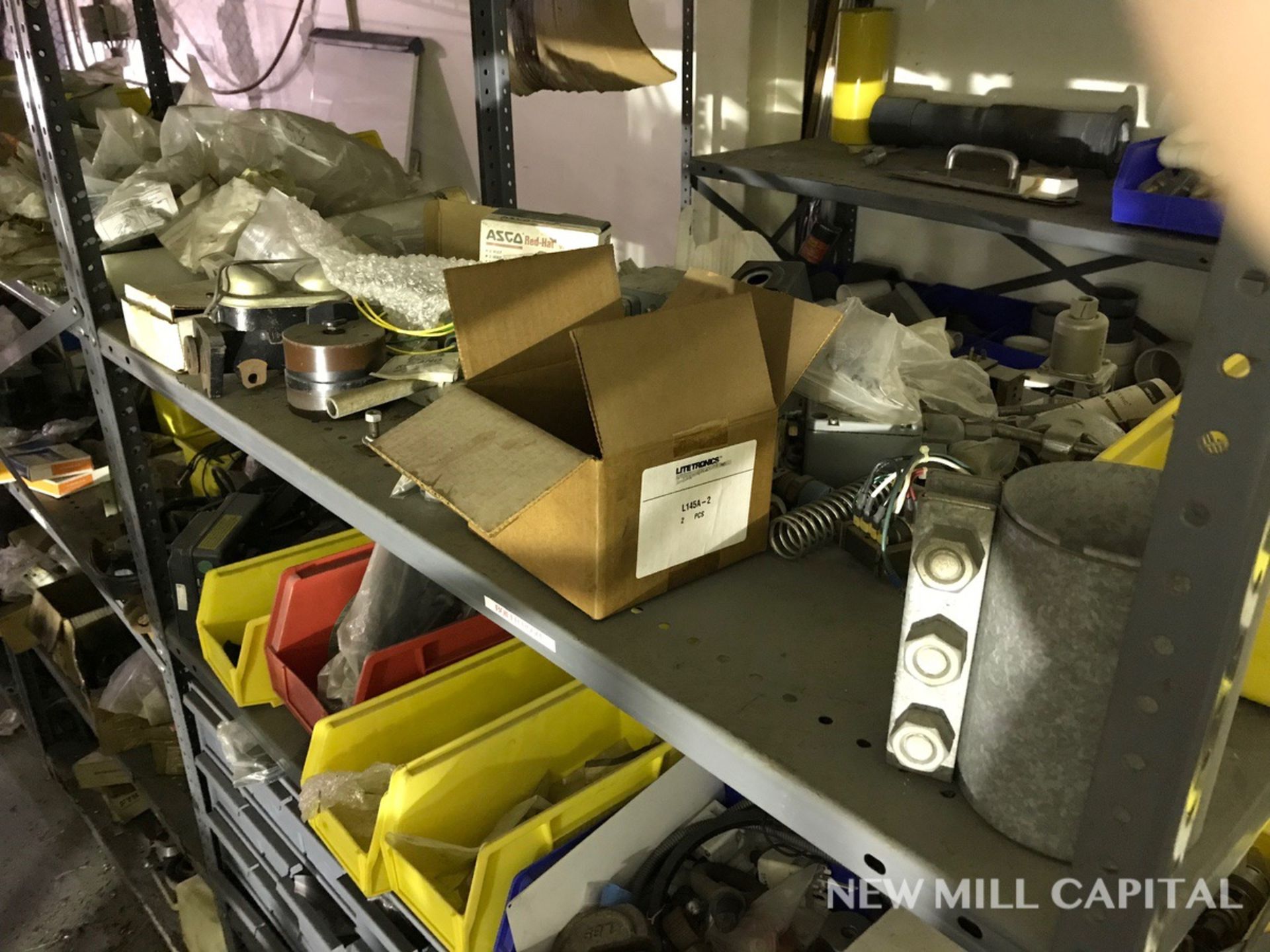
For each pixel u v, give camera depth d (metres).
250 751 1.42
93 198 1.65
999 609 0.55
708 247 1.55
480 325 0.88
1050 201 1.56
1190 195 1.33
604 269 0.96
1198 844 0.58
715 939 1.02
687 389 0.78
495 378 0.89
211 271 1.40
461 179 3.20
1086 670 0.51
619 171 2.76
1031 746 0.55
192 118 1.71
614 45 1.85
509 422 0.81
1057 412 1.12
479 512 0.74
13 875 2.18
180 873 2.07
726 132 2.47
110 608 2.22
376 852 1.08
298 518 1.64
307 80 3.61
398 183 1.79
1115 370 1.55
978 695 0.58
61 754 2.47
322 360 1.09
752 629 0.80
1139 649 0.45
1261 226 0.36
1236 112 0.36
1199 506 0.41
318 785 1.13
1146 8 0.53
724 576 0.88
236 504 1.57
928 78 2.12
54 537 1.99
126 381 1.47
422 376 1.12
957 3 2.01
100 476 2.11
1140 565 0.43
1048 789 0.55
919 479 0.85
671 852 1.08
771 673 0.75
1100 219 1.44
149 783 2.09
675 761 1.14
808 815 0.64
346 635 1.31
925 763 0.63
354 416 1.14
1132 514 0.60
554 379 0.93
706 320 0.79
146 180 1.63
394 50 3.17
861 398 1.04
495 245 1.22
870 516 0.88
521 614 0.83
